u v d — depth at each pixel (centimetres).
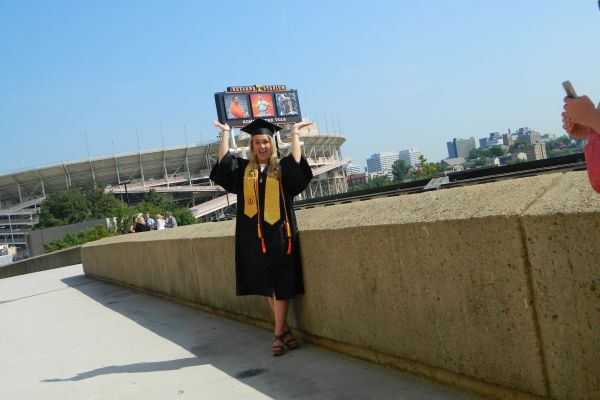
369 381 380
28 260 2803
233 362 473
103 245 1276
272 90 9325
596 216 250
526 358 295
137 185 16338
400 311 379
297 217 532
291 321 515
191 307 762
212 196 17025
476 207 323
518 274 292
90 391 447
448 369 346
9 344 693
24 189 16162
